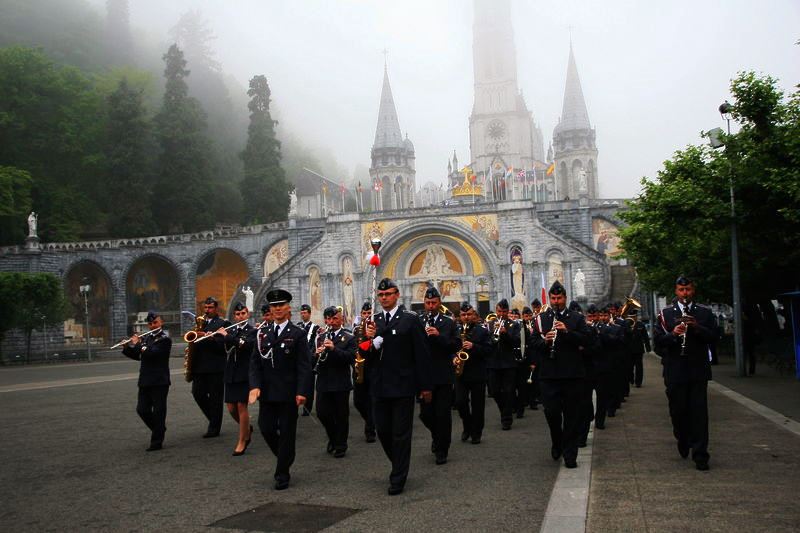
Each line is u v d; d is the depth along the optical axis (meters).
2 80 70.19
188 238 66.88
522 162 141.00
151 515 8.17
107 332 65.56
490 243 56.72
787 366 25.09
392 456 9.24
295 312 59.41
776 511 7.41
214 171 93.31
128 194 74.75
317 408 11.91
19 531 7.67
